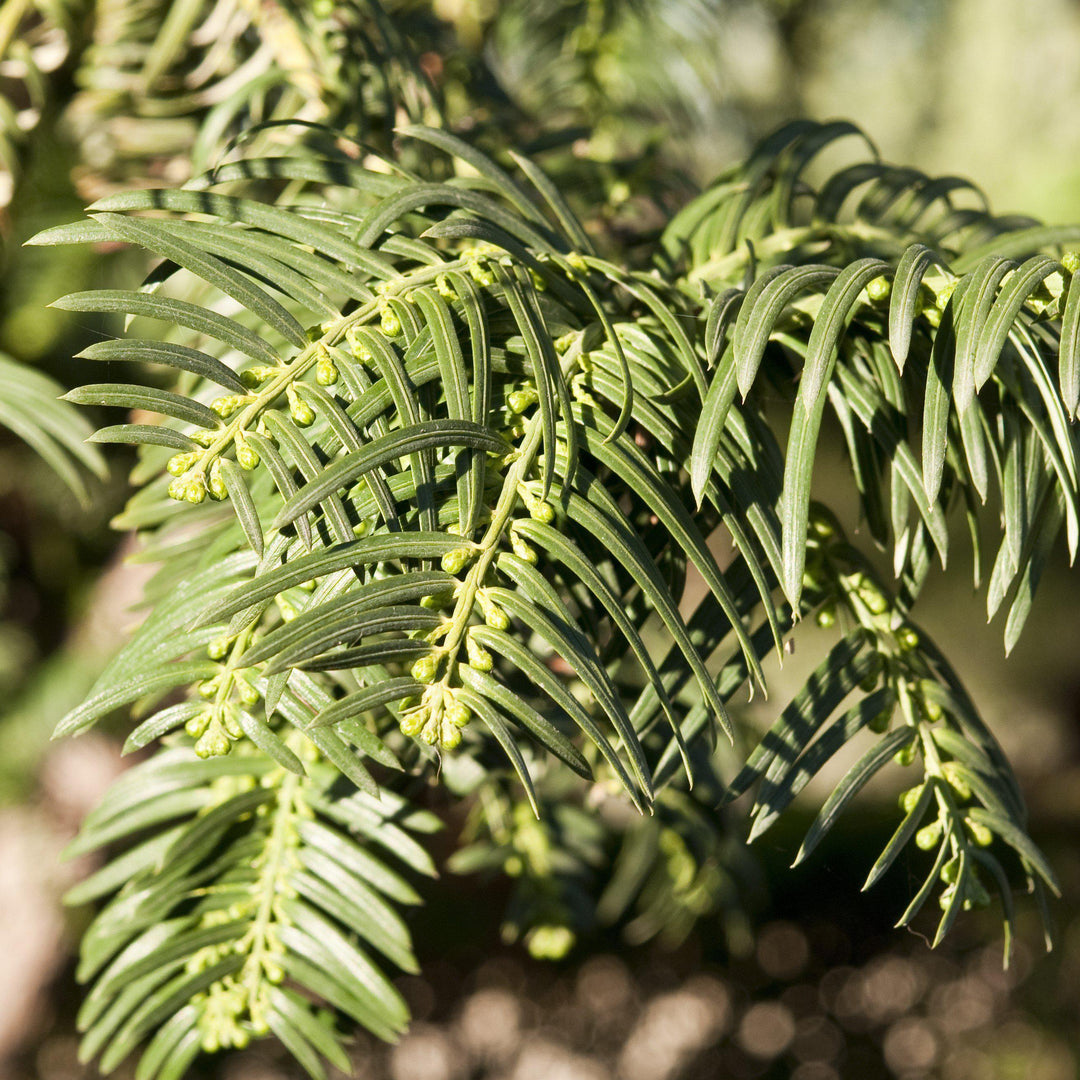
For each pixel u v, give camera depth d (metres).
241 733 0.38
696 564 0.38
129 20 0.71
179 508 0.48
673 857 0.70
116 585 1.13
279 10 0.60
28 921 1.12
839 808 0.41
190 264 0.39
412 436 0.37
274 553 0.38
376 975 0.44
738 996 2.04
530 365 0.40
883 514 0.44
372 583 0.36
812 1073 1.98
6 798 1.09
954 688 0.44
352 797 0.45
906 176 0.52
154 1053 0.44
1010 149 1.76
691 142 0.93
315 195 0.52
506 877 1.97
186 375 0.48
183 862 0.44
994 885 0.42
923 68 1.77
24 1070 1.20
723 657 0.96
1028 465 0.41
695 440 0.38
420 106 0.60
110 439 0.37
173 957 0.44
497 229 0.41
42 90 0.64
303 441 0.37
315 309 0.40
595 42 0.87
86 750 1.12
